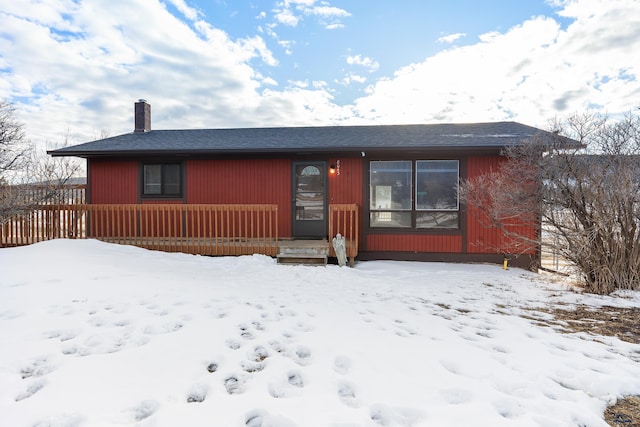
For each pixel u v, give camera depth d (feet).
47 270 16.66
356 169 26.99
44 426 6.10
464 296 16.15
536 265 23.95
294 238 27.89
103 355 8.94
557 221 19.04
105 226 29.43
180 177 28.84
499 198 20.57
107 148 27.32
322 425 6.28
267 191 28.25
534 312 13.84
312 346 9.84
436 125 33.63
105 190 29.12
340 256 22.63
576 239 18.20
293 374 8.30
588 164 17.52
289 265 22.45
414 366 8.71
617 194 16.46
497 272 22.34
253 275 19.29
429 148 24.14
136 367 8.33
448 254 25.84
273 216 28.30
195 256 23.86
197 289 15.52
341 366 8.73
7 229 25.82
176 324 11.25
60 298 13.33
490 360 9.13
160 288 15.30
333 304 14.12
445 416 6.68
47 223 25.64
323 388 7.63
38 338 9.89
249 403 6.96
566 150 17.93
